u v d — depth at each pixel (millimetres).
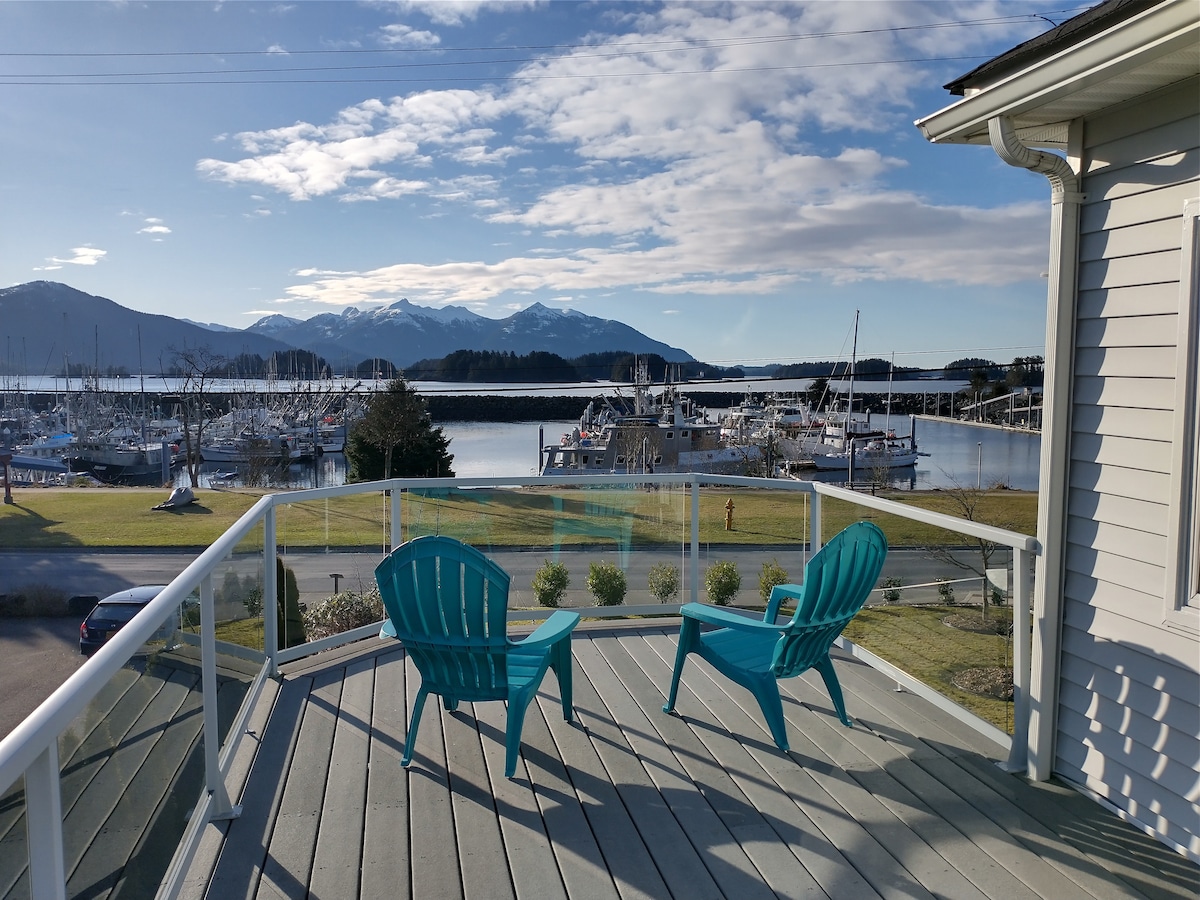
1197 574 2285
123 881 1713
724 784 2795
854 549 2996
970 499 17578
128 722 1741
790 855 2352
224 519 21547
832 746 3098
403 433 34938
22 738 1150
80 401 67250
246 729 3197
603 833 2475
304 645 4109
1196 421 2264
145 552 17547
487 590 2715
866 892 2168
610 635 4551
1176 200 2322
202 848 2375
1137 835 2451
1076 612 2717
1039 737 2803
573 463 39562
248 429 58906
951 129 2756
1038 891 2168
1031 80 2307
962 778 2830
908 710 3457
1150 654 2432
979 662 3174
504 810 2615
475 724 3311
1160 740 2404
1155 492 2402
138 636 1709
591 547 4812
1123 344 2504
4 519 21188
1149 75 2234
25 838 1231
